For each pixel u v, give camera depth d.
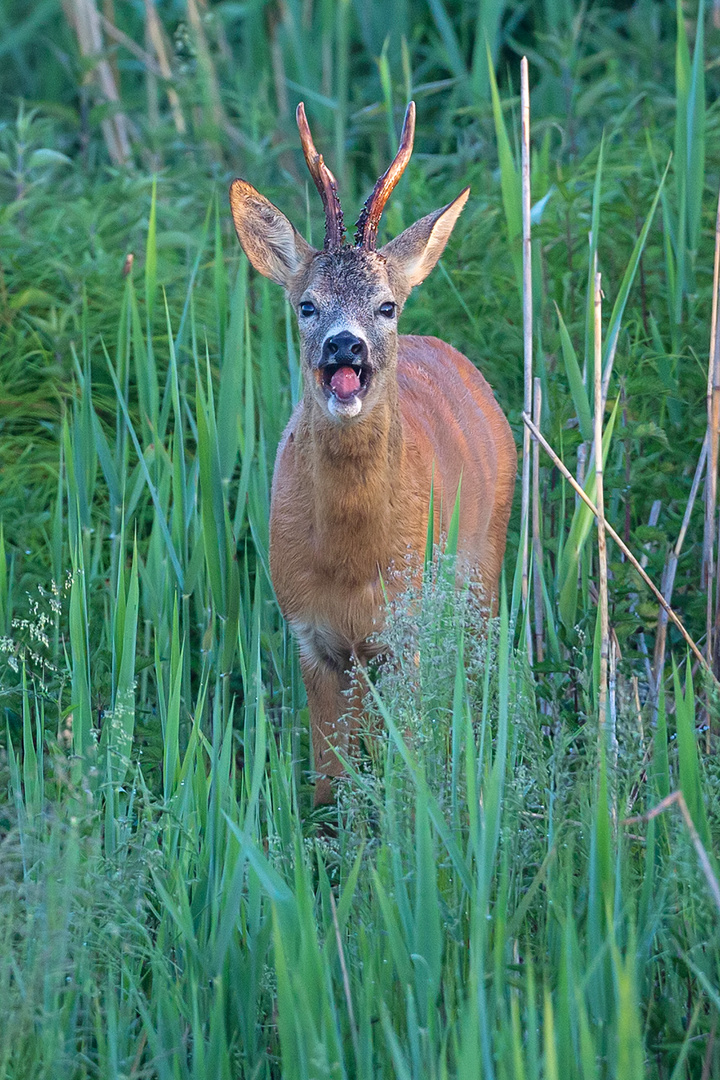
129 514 10.50
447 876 6.95
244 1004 6.59
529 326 9.70
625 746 7.27
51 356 13.14
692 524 10.62
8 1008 6.09
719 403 9.53
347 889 6.45
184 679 9.60
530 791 7.42
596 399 8.55
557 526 10.91
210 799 7.58
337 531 9.33
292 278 9.94
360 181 19.44
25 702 8.24
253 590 11.29
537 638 9.79
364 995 6.12
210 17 19.16
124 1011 6.58
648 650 10.38
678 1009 6.54
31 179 16.41
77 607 8.23
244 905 7.15
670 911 6.76
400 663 7.85
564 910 6.55
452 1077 5.93
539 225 12.22
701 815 6.77
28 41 23.44
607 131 16.94
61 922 6.28
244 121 18.58
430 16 22.58
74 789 7.19
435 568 8.08
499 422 11.82
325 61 20.00
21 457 12.34
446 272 13.02
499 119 11.70
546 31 20.48
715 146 13.06
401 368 11.07
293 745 9.70
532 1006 5.61
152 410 10.44
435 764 7.14
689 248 12.33
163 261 14.02
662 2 20.92
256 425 12.50
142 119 19.56
